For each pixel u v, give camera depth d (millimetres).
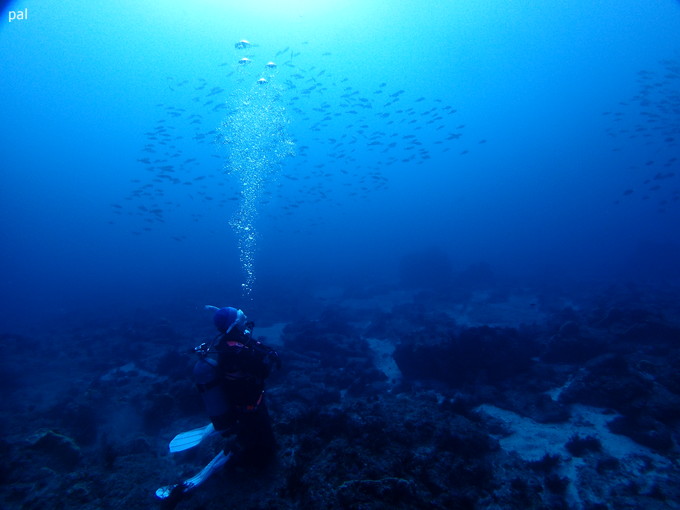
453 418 5055
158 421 6922
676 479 4516
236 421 3129
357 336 12656
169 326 14438
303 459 3705
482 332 8172
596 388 6629
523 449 5441
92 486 3941
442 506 3271
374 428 4184
